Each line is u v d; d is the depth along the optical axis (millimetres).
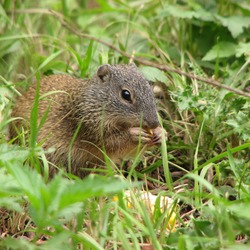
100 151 11945
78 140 11914
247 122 11016
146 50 15117
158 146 11703
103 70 11969
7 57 14734
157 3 16625
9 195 8359
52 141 11867
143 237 8977
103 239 8359
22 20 15680
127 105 11703
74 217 8945
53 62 14078
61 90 12305
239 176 9984
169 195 10203
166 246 8523
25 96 12648
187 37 15219
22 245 7730
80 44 15141
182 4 15734
